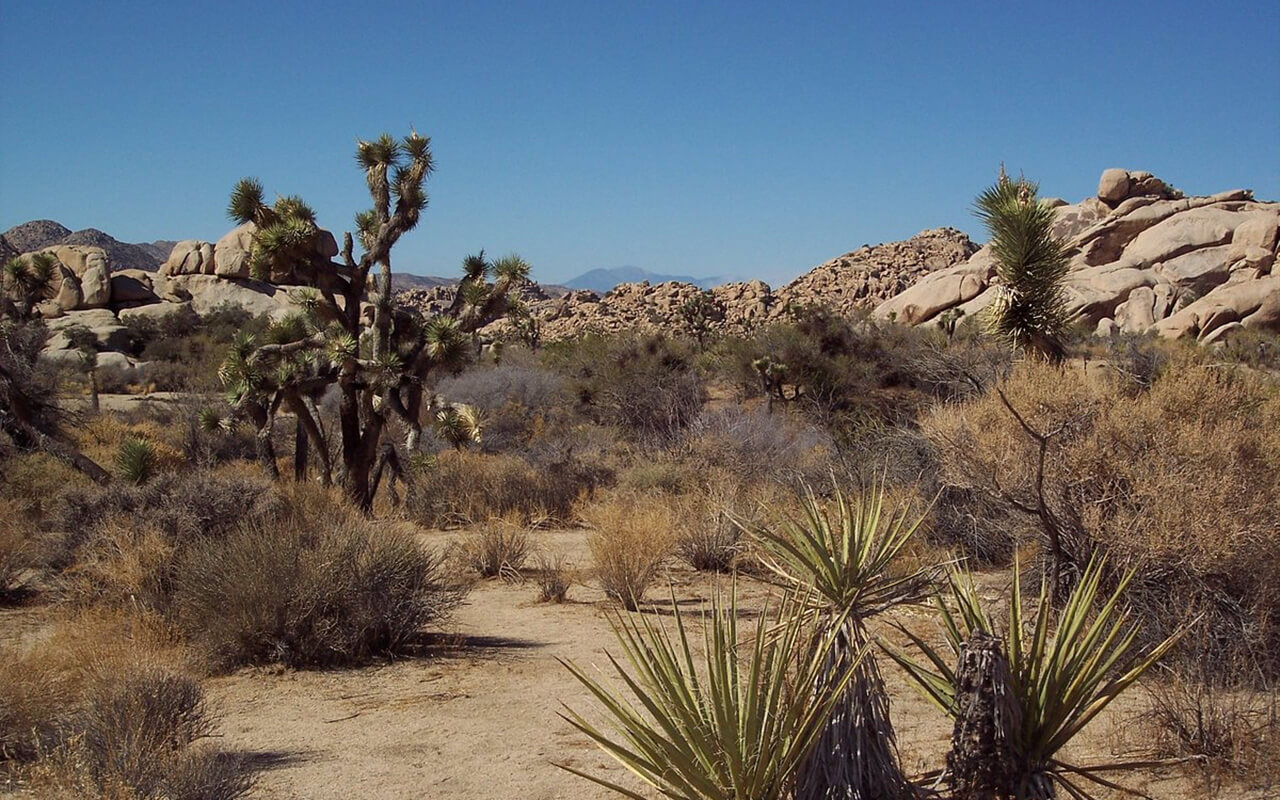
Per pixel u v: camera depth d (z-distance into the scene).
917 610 6.59
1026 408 7.56
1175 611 6.23
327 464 16.16
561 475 17.28
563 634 8.89
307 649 7.87
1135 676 4.30
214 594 8.09
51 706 5.61
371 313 16.67
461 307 16.97
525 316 17.12
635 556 10.20
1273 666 6.06
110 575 8.98
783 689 4.14
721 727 3.80
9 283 22.39
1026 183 8.48
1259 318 43.22
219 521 10.40
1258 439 6.99
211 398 25.66
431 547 13.09
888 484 10.38
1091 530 6.70
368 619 8.02
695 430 19.25
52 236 149.25
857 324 37.44
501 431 28.12
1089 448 6.97
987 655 3.98
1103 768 4.31
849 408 29.00
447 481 16.72
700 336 61.59
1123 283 48.28
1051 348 8.41
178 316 58.84
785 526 4.63
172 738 5.46
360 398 16.12
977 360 11.91
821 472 12.27
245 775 5.11
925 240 121.75
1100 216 58.38
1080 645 4.37
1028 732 4.16
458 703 6.86
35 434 15.26
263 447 16.52
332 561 8.31
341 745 5.97
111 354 52.19
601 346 36.56
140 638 7.47
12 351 18.78
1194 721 5.18
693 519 12.22
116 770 4.62
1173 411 7.41
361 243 16.86
